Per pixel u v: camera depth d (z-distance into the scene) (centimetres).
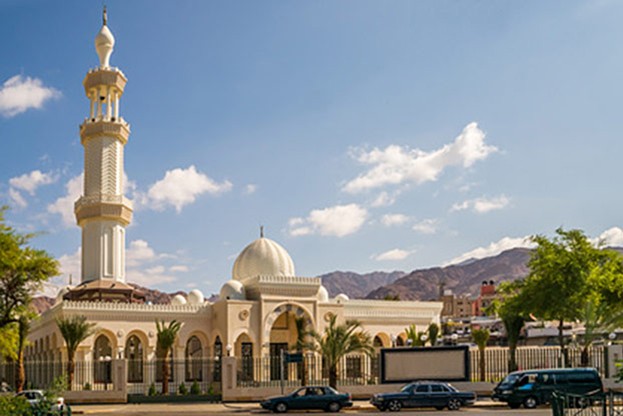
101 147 7700
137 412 4212
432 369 4956
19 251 4844
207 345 7319
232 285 7406
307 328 7381
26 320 5288
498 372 5659
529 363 5572
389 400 4100
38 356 7719
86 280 7550
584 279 5459
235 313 7094
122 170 7938
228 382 5025
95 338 6819
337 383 5653
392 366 5000
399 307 8612
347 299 8512
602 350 5281
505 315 5591
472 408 4197
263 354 7112
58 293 8569
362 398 4969
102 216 7556
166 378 5697
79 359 6600
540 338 9706
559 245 5691
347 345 5234
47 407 2836
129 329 6912
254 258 7850
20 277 4891
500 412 3844
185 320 7194
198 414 4050
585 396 2755
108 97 7912
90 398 4991
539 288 5575
